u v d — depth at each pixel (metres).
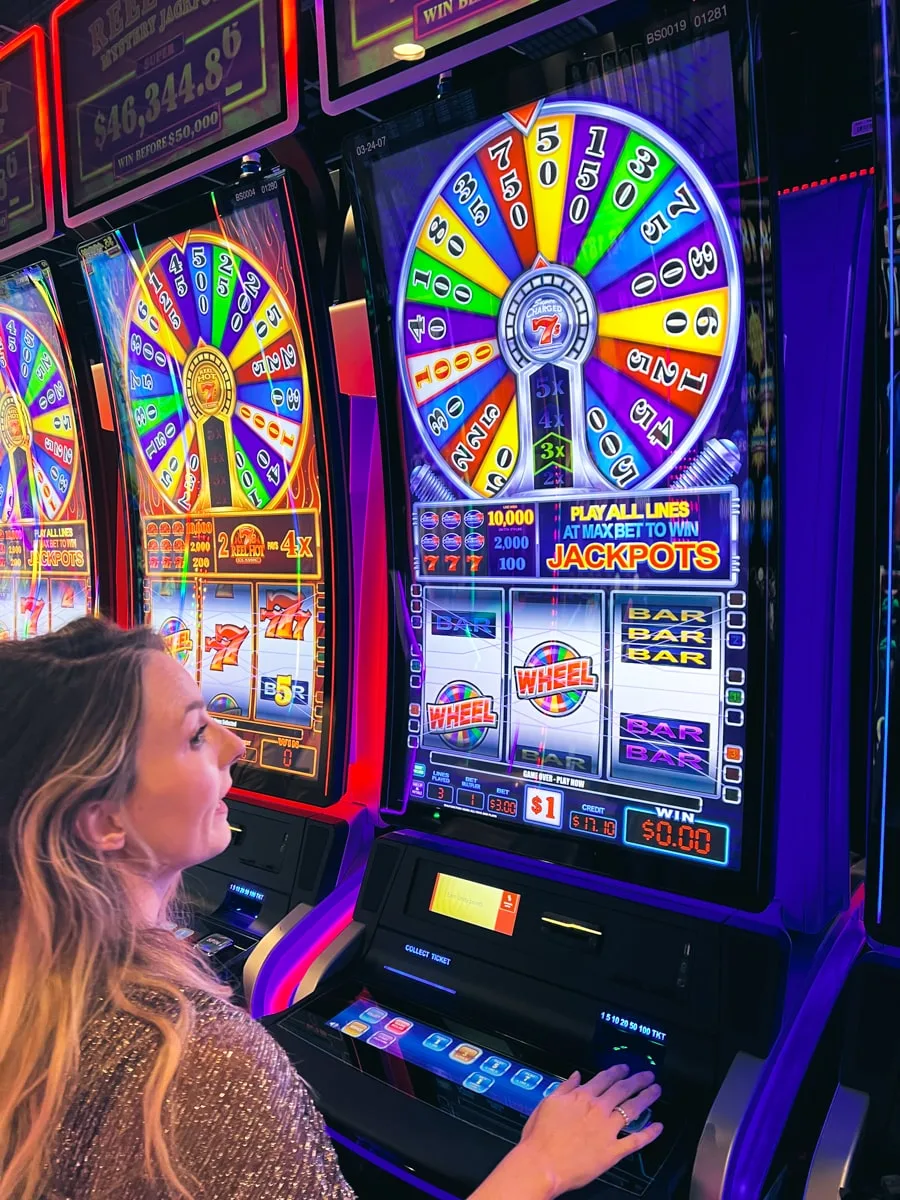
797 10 1.42
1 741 0.81
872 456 1.45
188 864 0.93
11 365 2.45
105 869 0.81
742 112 1.17
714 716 1.32
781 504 1.23
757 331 1.21
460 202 1.50
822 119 1.43
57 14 2.16
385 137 1.55
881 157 1.05
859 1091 1.14
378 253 1.61
